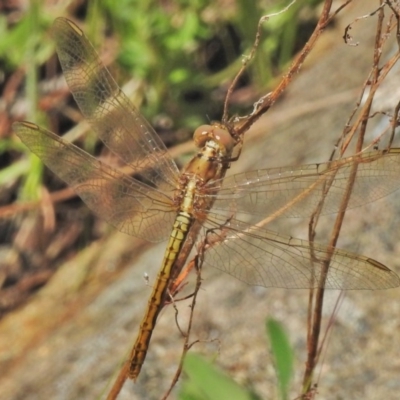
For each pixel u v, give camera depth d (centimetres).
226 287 113
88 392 112
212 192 107
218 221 107
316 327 108
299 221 113
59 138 107
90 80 107
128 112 108
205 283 113
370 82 107
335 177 107
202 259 106
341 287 107
